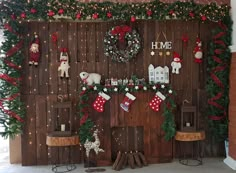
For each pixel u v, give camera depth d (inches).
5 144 234.2
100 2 169.5
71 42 179.8
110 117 178.5
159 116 182.4
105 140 178.9
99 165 178.4
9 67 167.3
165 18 177.3
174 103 180.5
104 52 181.3
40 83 178.4
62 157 182.4
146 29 183.8
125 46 180.4
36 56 174.7
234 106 174.4
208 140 192.9
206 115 190.5
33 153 179.6
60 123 180.1
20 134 179.9
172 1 179.5
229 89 181.6
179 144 190.4
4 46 166.2
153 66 183.5
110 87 176.1
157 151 183.5
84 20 176.2
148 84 179.6
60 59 177.9
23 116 174.7
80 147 183.5
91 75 178.2
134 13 170.9
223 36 180.5
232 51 177.0
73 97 181.2
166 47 185.2
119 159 175.6
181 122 179.8
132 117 180.1
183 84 188.1
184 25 186.4
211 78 184.7
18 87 170.4
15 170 170.6
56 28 178.2
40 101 178.7
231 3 180.2
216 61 182.2
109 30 177.9
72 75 180.9
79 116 181.0
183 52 187.3
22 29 173.6
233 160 174.6
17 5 163.5
